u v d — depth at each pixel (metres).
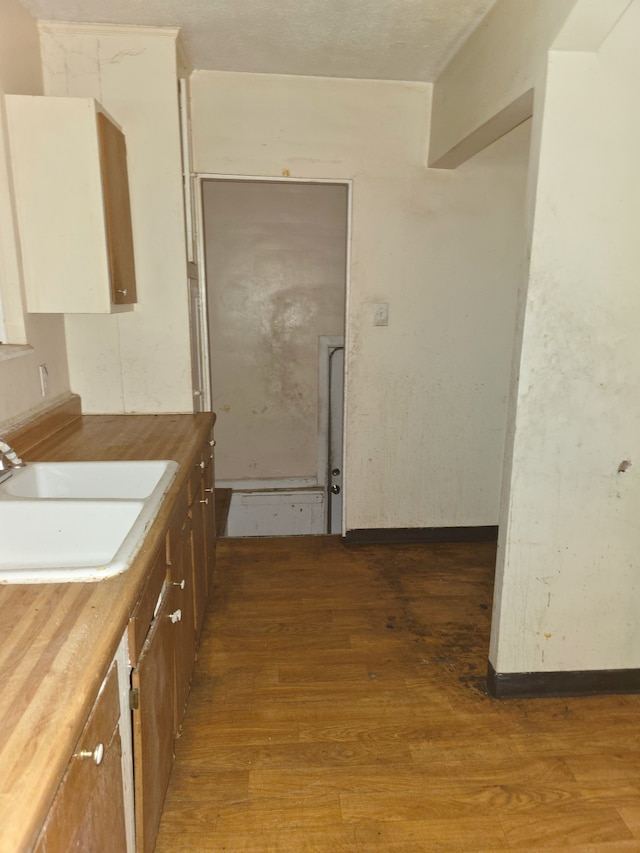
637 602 2.10
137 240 2.55
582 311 1.87
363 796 1.71
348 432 3.28
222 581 2.96
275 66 2.73
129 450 2.12
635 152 1.78
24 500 1.54
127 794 1.17
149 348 2.66
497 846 1.56
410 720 2.02
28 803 0.65
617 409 1.95
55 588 1.13
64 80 2.40
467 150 2.67
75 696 0.83
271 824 1.61
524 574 2.05
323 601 2.79
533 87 1.82
